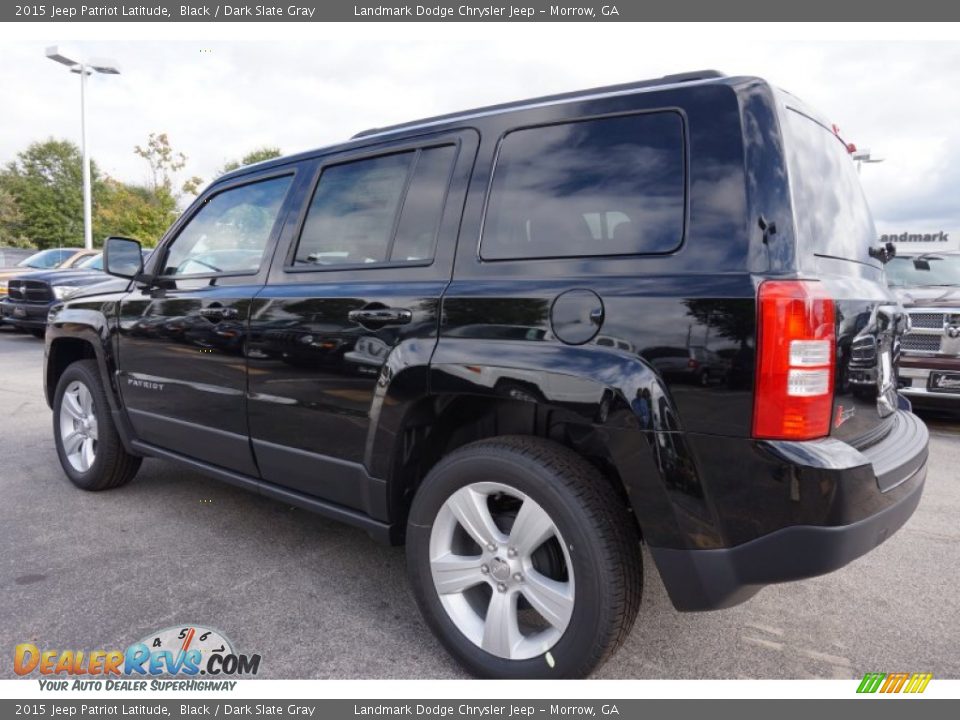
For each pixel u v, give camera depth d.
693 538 1.80
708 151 1.90
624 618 1.91
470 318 2.16
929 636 2.48
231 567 2.98
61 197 48.38
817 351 1.73
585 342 1.94
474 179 2.36
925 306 5.82
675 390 1.79
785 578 1.73
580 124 2.16
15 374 8.49
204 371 3.11
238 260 3.12
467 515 2.15
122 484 4.02
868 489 1.77
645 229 1.95
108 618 2.54
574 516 1.91
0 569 2.94
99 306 3.79
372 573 2.95
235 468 3.09
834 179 2.24
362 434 2.46
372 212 2.64
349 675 2.21
